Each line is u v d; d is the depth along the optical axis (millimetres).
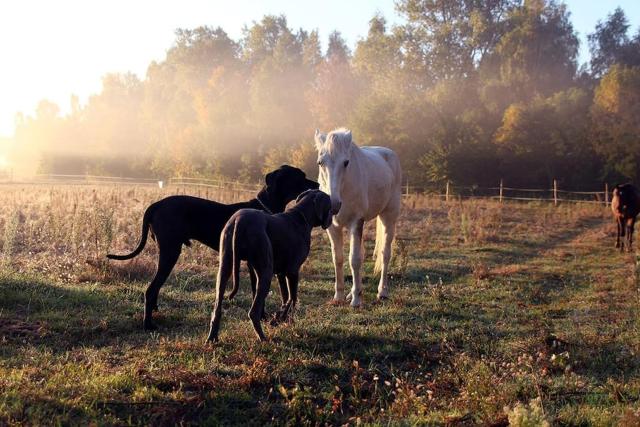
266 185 8500
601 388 5988
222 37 68688
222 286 6559
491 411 5219
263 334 6684
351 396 5672
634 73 40938
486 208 27203
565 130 40750
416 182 41719
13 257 11719
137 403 5012
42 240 13898
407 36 51188
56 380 5359
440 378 6148
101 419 4715
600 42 63906
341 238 9367
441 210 25797
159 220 7523
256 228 6469
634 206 17125
